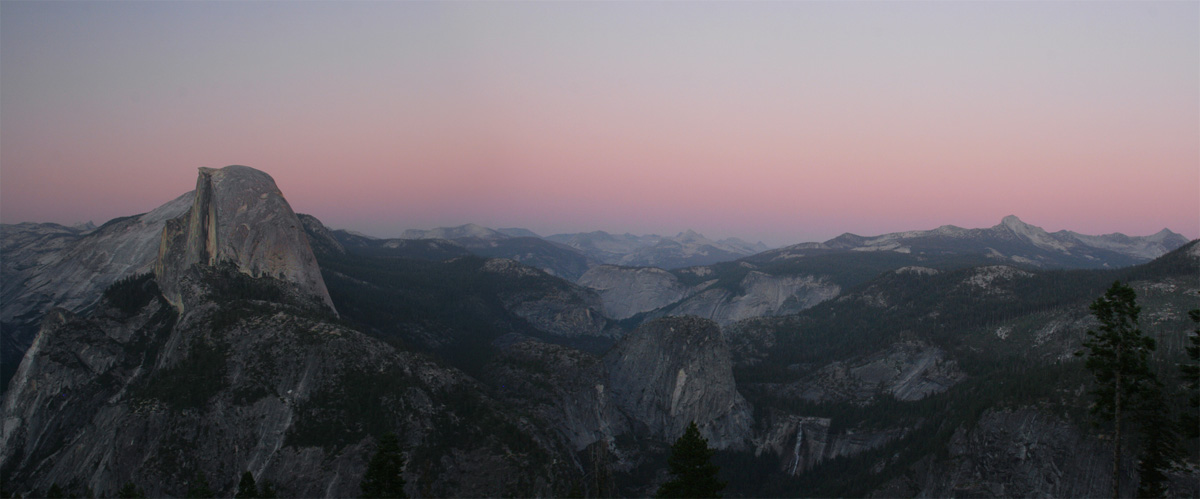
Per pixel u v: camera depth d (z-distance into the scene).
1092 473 104.06
